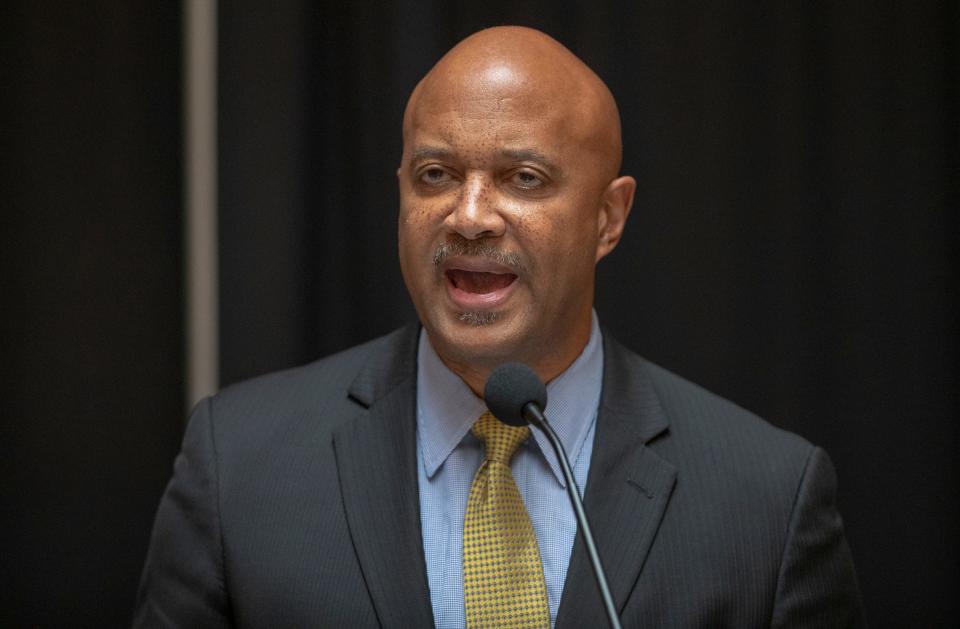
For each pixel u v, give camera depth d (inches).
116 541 350.9
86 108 352.8
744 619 203.5
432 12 346.0
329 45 350.6
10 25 350.6
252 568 205.8
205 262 346.9
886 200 354.0
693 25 353.7
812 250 354.0
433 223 203.8
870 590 350.6
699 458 217.8
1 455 347.6
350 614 200.4
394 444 216.8
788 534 210.4
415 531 207.0
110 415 352.5
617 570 203.2
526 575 202.8
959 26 352.8
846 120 355.3
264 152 347.3
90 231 352.8
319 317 350.0
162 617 208.8
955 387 351.3
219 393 233.9
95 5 353.1
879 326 353.1
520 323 204.2
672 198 352.5
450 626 203.6
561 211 204.5
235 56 348.5
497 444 212.5
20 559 347.3
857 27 355.6
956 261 352.2
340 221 350.3
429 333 214.1
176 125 354.3
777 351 352.8
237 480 215.2
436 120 203.5
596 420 222.4
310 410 225.6
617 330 351.6
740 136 354.0
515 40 209.6
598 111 212.8
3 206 349.1
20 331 349.4
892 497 351.3
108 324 352.8
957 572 350.3
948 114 352.8
